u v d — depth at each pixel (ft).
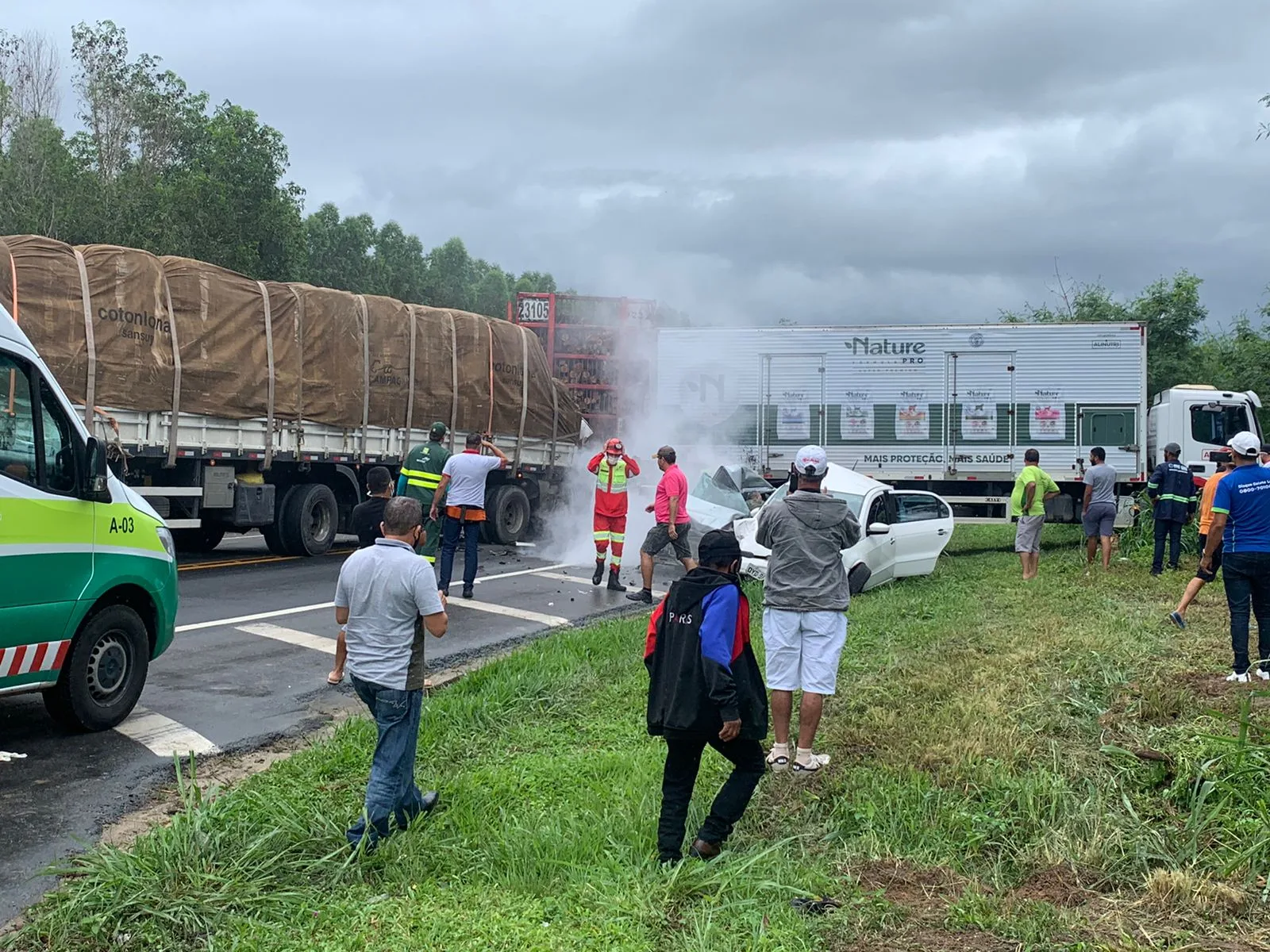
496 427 58.44
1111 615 34.58
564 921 12.81
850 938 12.44
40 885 13.99
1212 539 24.48
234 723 22.11
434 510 36.42
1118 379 57.67
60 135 97.86
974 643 30.14
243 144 106.32
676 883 13.73
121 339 39.27
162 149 107.24
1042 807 16.19
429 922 12.71
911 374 59.57
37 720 21.71
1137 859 14.46
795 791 17.84
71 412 19.89
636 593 40.29
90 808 16.94
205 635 30.25
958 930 12.66
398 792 15.12
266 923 12.52
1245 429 61.82
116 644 21.13
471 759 19.67
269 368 45.75
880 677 26.23
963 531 71.00
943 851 15.14
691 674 14.28
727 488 50.42
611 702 23.91
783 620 19.35
